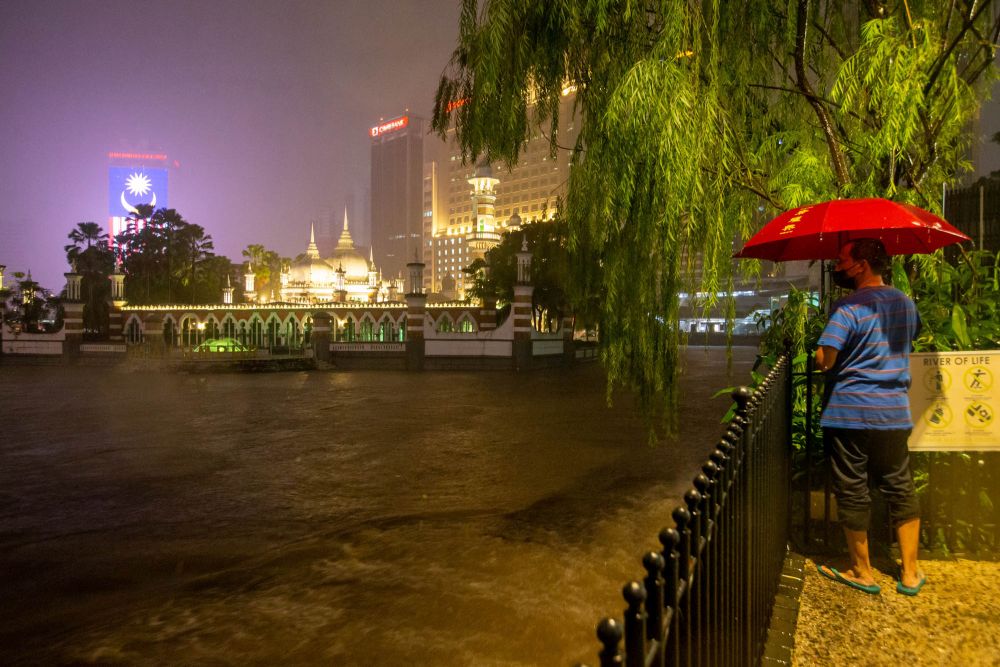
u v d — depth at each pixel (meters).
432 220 191.50
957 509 3.93
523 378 27.98
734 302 4.65
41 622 4.29
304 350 38.88
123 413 16.16
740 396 2.33
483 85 4.36
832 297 5.07
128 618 4.31
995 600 3.19
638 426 12.91
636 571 4.98
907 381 3.27
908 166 4.76
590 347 44.09
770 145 5.52
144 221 62.34
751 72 4.93
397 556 5.44
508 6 4.30
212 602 4.56
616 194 4.43
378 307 42.84
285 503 7.33
